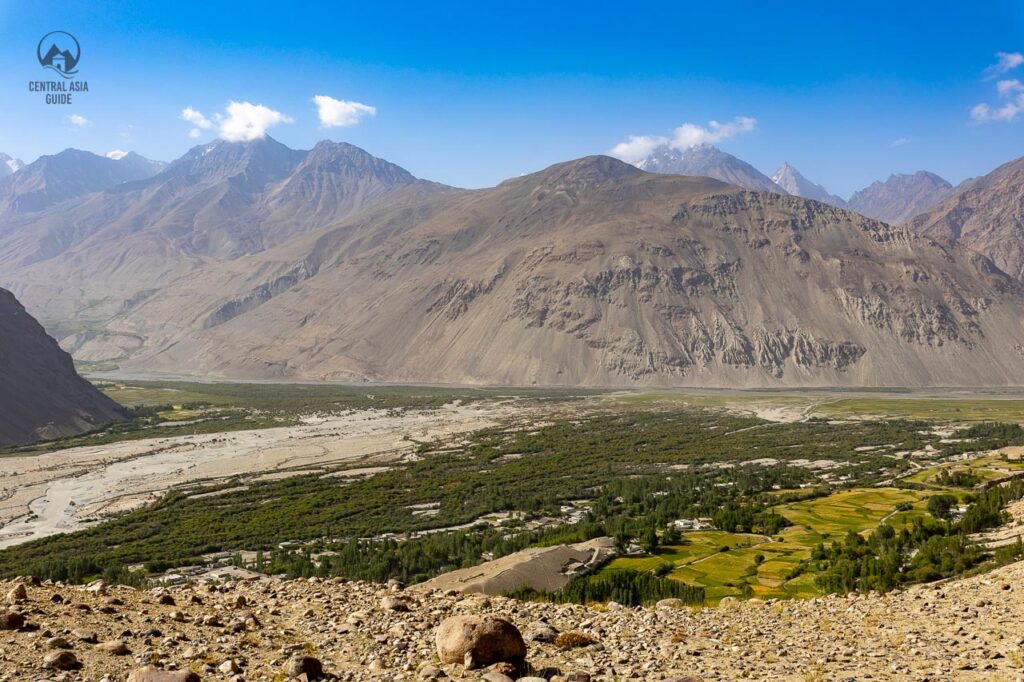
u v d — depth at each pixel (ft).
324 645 82.12
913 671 81.30
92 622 79.20
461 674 68.64
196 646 75.31
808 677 77.15
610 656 83.20
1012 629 100.83
